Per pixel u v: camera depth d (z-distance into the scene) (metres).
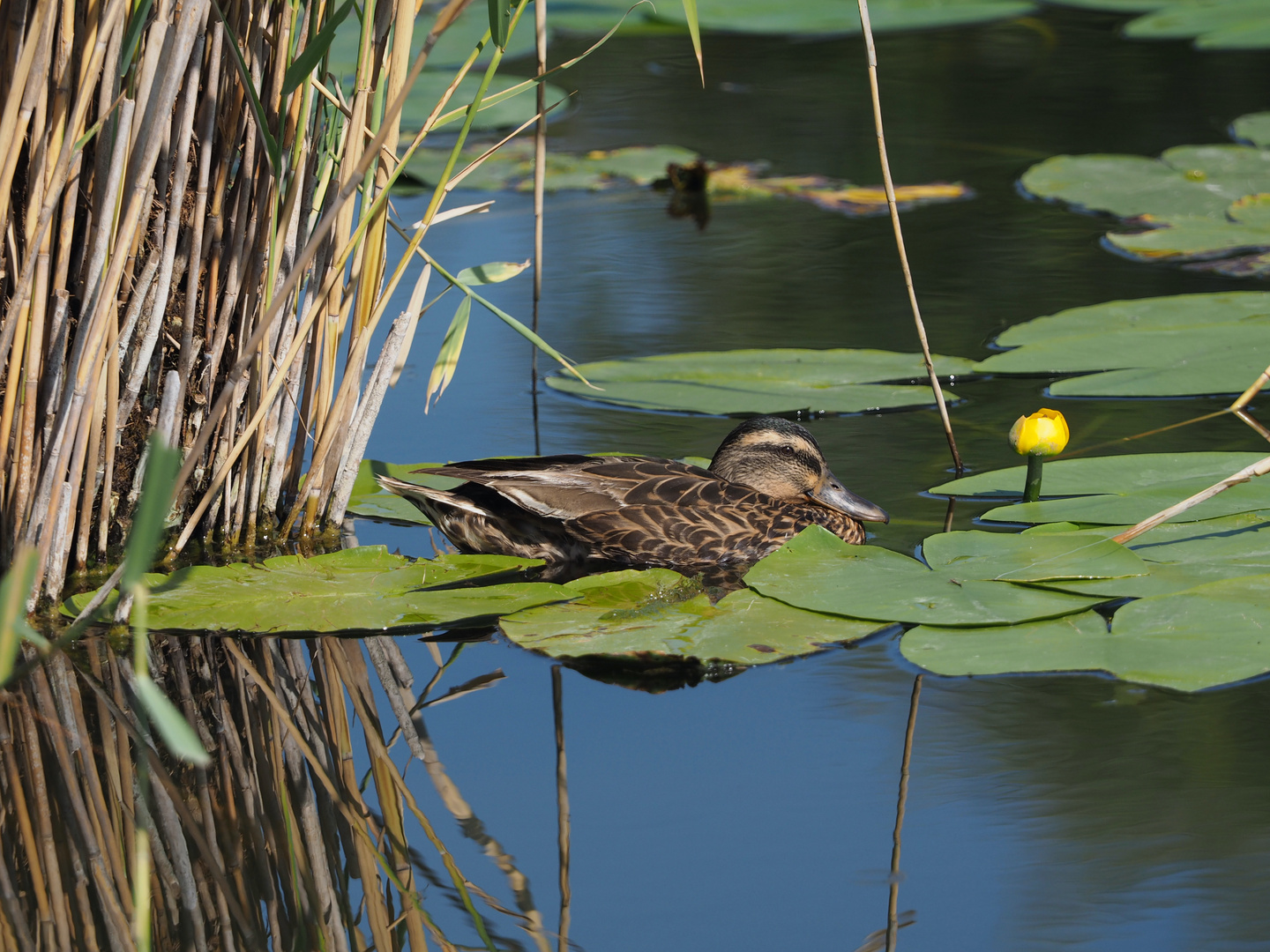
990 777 7.64
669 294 18.36
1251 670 8.28
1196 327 15.41
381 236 11.17
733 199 23.22
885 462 12.90
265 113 10.49
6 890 6.84
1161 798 7.34
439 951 6.37
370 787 7.80
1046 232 20.45
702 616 9.61
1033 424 11.14
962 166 23.88
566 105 29.11
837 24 35.06
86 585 10.32
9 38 8.84
